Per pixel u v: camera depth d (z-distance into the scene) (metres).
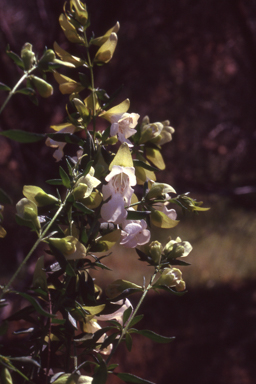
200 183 2.01
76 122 0.55
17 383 0.51
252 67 2.07
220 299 2.83
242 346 2.35
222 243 3.31
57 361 0.52
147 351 2.28
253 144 2.25
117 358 2.15
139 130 0.58
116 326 0.53
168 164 2.54
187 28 1.97
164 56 2.01
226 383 2.09
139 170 0.57
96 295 0.54
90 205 0.53
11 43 1.48
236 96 2.39
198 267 3.18
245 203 2.23
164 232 3.46
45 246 1.41
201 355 2.27
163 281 0.55
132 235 0.55
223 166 2.42
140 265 3.40
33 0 1.72
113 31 0.56
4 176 2.06
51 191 1.46
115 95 0.55
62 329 0.52
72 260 0.53
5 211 1.97
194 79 2.30
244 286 2.96
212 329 2.53
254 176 2.24
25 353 0.51
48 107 1.49
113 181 0.54
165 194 0.56
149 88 2.15
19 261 1.48
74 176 0.52
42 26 1.62
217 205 2.88
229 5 1.86
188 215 3.48
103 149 0.54
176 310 2.71
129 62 1.88
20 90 0.52
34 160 1.51
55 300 0.52
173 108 2.50
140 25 1.85
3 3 1.76
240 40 2.13
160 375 2.12
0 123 1.57
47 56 0.53
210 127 2.50
